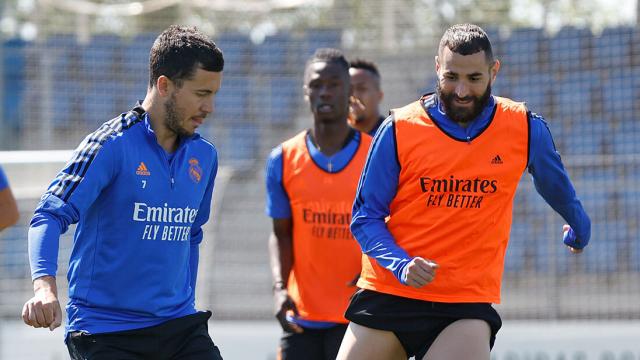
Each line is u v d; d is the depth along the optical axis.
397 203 14.37
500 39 44.41
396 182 14.23
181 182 13.62
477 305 14.22
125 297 13.30
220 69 13.28
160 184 13.38
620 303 37.47
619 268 39.16
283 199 19.70
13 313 35.88
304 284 19.31
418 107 14.16
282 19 50.91
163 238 13.46
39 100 45.66
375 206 14.34
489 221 14.09
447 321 14.23
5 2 48.72
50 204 12.59
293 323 19.22
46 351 29.92
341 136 19.30
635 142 42.78
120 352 13.30
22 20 47.06
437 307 14.20
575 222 14.97
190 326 13.88
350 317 14.78
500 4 44.00
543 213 39.38
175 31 13.34
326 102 19.02
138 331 13.38
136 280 13.33
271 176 19.73
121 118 13.38
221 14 50.91
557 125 43.66
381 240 13.98
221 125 45.12
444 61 13.47
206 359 13.77
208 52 13.13
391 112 14.33
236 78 45.50
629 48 42.84
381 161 14.16
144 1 54.06
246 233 41.19
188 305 14.06
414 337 14.42
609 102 43.09
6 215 17.42
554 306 37.06
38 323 11.88
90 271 13.30
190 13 51.81
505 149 13.93
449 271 14.10
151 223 13.33
